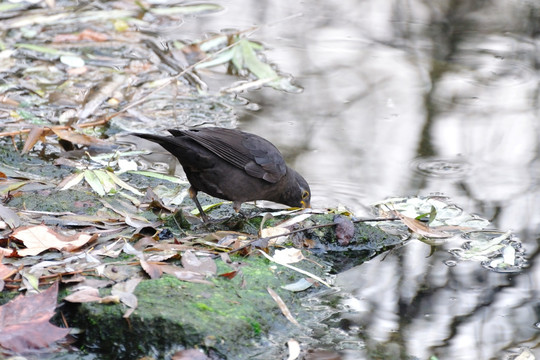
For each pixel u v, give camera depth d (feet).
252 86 50.55
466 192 39.14
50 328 23.72
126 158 41.78
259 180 35.45
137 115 46.09
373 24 60.70
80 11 58.44
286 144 43.32
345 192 38.86
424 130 45.62
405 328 27.61
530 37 58.44
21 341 23.21
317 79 51.75
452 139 44.73
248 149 35.17
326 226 33.96
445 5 64.08
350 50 56.18
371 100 49.08
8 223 29.22
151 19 58.80
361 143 43.93
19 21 56.03
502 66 54.13
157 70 51.75
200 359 23.77
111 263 27.45
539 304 29.63
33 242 28.07
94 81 49.49
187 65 52.47
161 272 27.04
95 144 42.47
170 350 24.08
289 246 32.68
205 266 28.02
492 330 27.68
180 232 32.65
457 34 59.11
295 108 47.91
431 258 33.27
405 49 56.59
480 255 33.47
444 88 51.01
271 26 59.47
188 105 47.73
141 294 25.54
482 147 43.70
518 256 33.45
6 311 23.95
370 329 27.37
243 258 30.25
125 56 53.11
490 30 59.77
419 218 34.83
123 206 34.55
